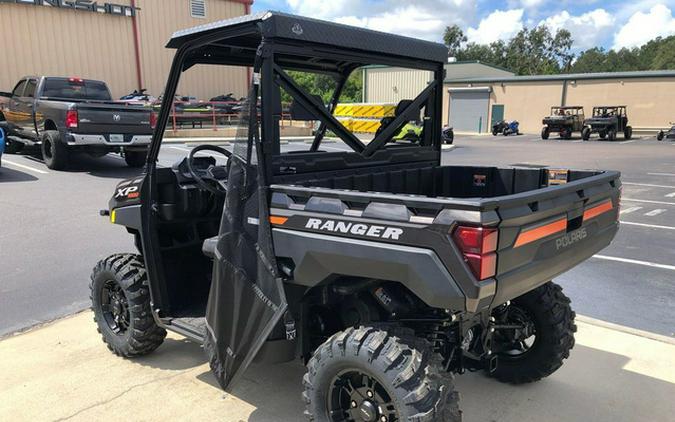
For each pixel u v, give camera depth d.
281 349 2.62
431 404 2.19
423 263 2.11
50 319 4.45
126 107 11.17
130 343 3.63
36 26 20.50
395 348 2.28
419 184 3.57
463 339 2.81
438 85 3.67
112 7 22.12
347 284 2.63
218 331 2.79
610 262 6.21
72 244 6.56
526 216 2.21
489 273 2.06
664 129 31.84
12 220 7.64
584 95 35.00
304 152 2.82
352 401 2.48
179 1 23.98
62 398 3.26
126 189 3.53
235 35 2.79
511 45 90.38
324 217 2.38
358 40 2.95
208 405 3.19
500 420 3.05
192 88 22.14
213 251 2.99
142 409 3.15
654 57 94.25
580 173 3.29
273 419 3.05
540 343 3.31
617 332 4.20
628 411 3.14
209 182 3.55
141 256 3.75
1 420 3.02
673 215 8.93
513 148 23.56
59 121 11.04
